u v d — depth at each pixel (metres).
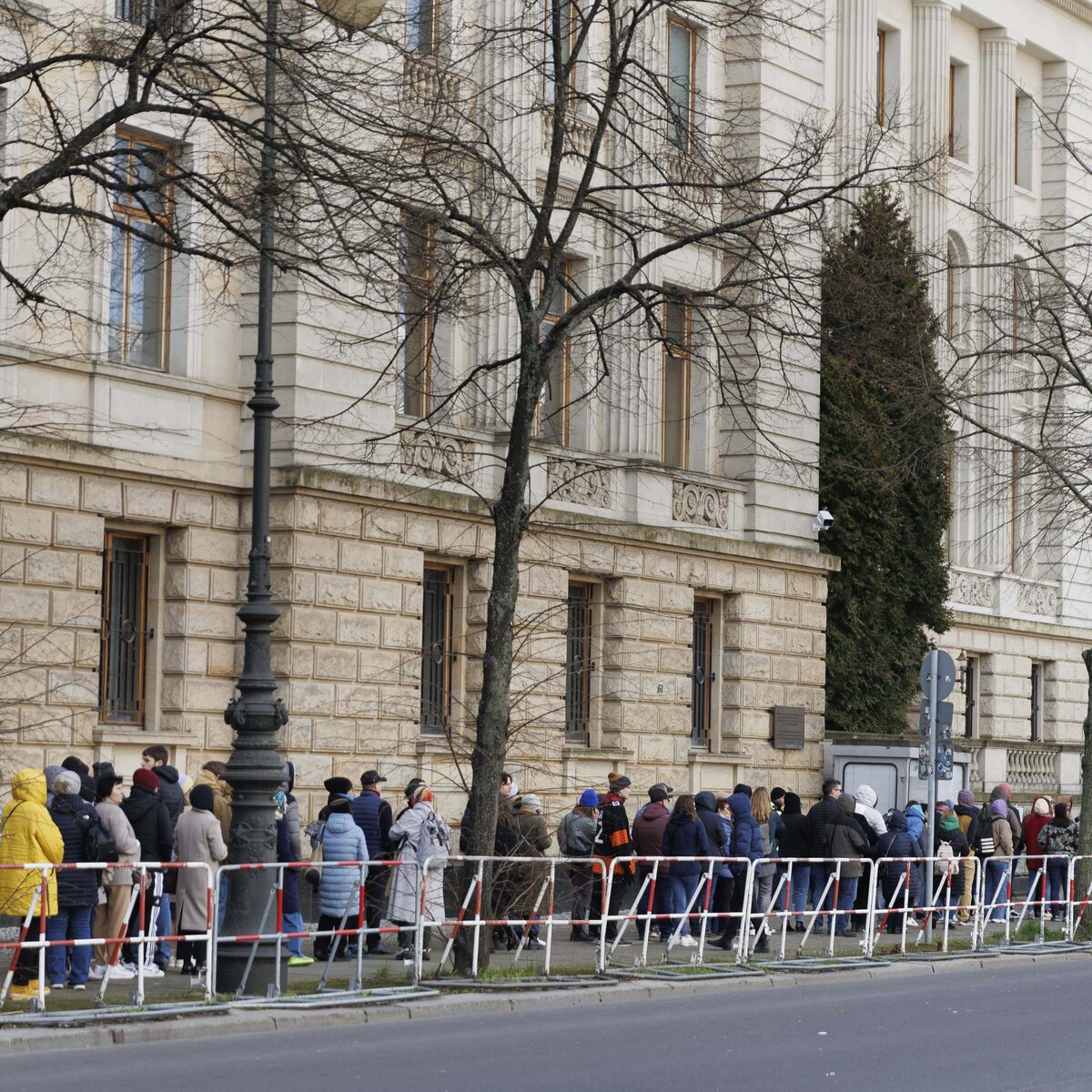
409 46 38.91
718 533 52.34
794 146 37.94
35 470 36.50
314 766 40.31
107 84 28.98
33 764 36.12
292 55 29.67
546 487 46.91
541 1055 22.03
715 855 37.16
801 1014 26.97
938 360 60.41
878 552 59.53
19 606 36.09
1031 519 66.94
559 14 32.66
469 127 38.88
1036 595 76.62
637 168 48.75
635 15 32.41
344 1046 22.67
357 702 41.34
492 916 29.72
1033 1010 27.92
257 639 27.00
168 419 39.31
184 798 31.83
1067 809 47.53
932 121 69.00
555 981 29.25
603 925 30.73
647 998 29.20
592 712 48.72
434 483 43.47
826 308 37.00
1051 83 76.50
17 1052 21.81
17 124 33.16
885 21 68.25
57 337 37.00
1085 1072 21.42
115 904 28.14
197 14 31.28
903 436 59.06
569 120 46.44
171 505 39.19
